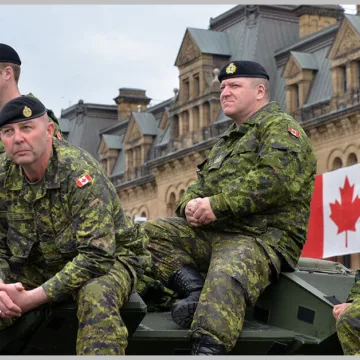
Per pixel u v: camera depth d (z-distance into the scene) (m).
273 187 8.01
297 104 57.22
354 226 22.73
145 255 7.49
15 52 8.32
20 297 6.89
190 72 66.19
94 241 7.04
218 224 8.21
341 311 7.61
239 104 8.59
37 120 7.04
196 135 65.94
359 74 52.72
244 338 7.71
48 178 7.14
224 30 66.00
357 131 51.50
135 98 81.50
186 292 8.20
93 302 6.89
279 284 8.12
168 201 68.81
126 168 75.38
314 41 57.78
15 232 7.28
